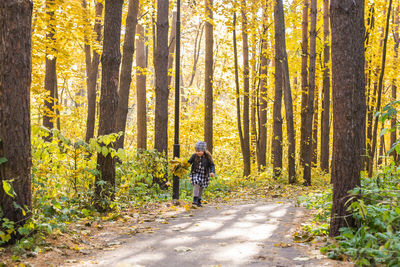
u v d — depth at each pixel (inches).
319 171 789.9
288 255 177.2
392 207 180.4
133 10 491.2
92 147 280.2
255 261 169.0
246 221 274.7
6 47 183.9
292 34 816.9
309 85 641.0
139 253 187.0
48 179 285.4
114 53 304.0
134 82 978.1
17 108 188.1
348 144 197.0
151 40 844.6
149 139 893.2
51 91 538.3
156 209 335.9
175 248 194.9
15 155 188.1
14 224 187.9
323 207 258.1
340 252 167.3
